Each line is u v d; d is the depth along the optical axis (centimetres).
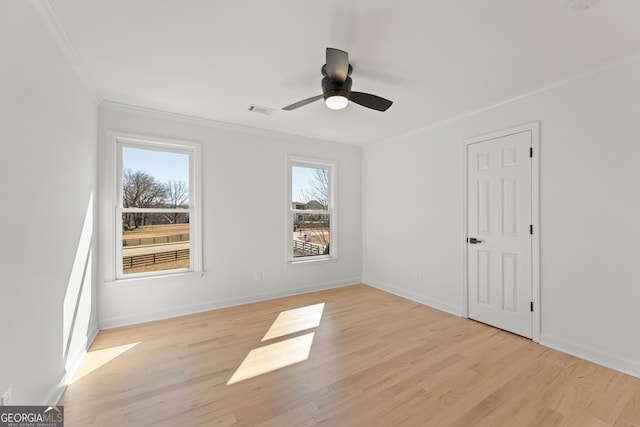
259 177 377
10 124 126
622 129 207
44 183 158
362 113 315
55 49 172
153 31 175
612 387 187
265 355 229
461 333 273
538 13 158
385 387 187
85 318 234
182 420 156
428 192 362
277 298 388
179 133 322
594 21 164
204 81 242
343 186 454
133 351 236
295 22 167
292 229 407
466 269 316
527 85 248
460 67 218
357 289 434
